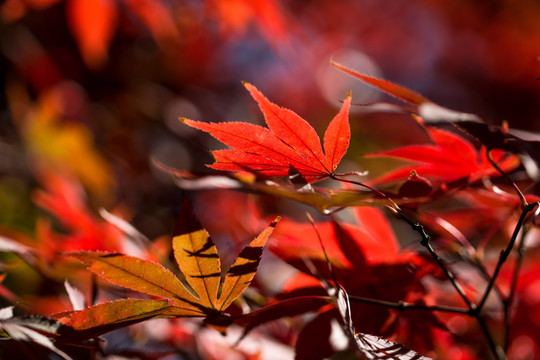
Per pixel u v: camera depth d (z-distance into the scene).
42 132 0.90
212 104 1.38
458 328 0.49
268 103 0.41
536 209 0.42
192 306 0.41
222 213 0.93
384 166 1.17
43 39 1.12
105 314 0.40
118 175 1.08
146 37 1.20
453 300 0.49
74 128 0.92
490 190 0.46
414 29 1.62
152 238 0.92
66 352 0.41
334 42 1.54
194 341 0.50
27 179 0.87
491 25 1.57
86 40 0.86
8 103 1.05
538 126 1.50
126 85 1.21
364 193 0.42
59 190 0.52
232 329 0.48
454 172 0.46
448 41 1.62
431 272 0.45
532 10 1.50
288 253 0.45
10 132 0.99
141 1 0.92
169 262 0.48
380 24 1.59
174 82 1.32
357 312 0.44
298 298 0.42
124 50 1.19
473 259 0.47
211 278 0.41
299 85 1.48
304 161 0.42
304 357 0.42
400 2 1.60
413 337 0.45
